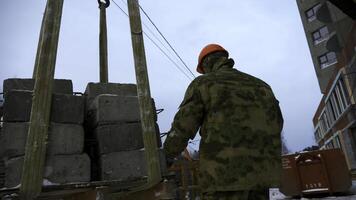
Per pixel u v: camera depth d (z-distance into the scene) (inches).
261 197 79.2
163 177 122.1
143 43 134.1
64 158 111.3
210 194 78.0
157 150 119.4
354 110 704.4
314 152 391.5
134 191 117.8
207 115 82.5
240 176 76.1
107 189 106.6
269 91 90.6
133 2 140.1
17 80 126.0
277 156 82.5
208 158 79.3
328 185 375.6
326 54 1346.0
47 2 121.6
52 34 117.3
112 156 118.3
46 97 110.1
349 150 804.0
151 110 123.9
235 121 80.8
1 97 125.4
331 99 903.7
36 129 105.6
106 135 120.3
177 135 81.9
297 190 392.5
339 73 753.6
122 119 125.0
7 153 106.0
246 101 83.7
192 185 301.0
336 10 1072.8
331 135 999.0
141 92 125.2
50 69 113.3
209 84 83.7
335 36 1090.1
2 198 98.0
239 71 91.7
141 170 120.8
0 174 103.3
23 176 100.0
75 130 116.7
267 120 84.6
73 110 118.7
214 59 93.7
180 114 82.7
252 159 78.2
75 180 110.7
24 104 113.4
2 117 114.4
